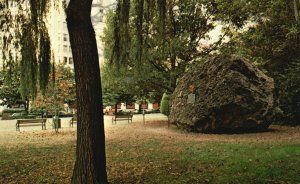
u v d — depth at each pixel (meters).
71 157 11.89
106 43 24.84
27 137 19.22
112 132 20.75
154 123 27.92
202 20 27.34
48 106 21.58
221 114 17.30
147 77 25.02
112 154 12.14
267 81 18.53
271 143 12.85
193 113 18.31
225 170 8.45
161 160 10.48
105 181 6.88
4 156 12.53
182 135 17.52
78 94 6.80
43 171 9.68
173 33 26.77
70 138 18.19
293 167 8.22
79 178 6.71
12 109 56.00
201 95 18.30
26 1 11.27
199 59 27.78
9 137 19.48
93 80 6.80
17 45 11.64
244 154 10.53
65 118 42.28
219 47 28.00
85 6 6.74
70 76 39.84
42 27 11.43
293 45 22.84
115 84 28.00
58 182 8.32
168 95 30.66
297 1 21.62
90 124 6.75
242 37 24.75
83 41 6.73
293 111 20.88
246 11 23.86
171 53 25.31
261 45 24.45
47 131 22.81
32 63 11.55
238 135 16.61
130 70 24.41
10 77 12.48
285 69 21.88
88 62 6.77
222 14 25.86
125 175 8.70
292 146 11.34
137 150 12.82
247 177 7.58
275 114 17.86
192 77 19.86
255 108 17.12
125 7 8.77
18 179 8.83
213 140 14.88
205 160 9.98
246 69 18.11
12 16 11.47
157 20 9.77
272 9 21.73
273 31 23.25
